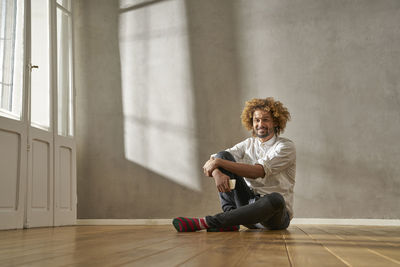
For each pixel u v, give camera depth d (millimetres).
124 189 4340
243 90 4219
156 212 4238
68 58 4125
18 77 3121
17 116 3094
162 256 952
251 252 1045
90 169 4426
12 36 3066
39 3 3557
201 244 1292
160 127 4355
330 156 3955
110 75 4543
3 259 907
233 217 1910
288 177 2334
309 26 4168
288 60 4168
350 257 944
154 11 4543
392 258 928
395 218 3750
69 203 3926
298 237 1657
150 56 4484
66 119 3994
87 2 4688
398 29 3988
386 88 3939
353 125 3955
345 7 4121
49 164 3543
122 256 955
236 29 4320
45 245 1320
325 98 4043
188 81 4355
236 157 2549
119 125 4453
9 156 2951
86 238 1687
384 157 3854
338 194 3887
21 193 3043
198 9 4434
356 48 4047
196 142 4250
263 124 2410
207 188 4164
